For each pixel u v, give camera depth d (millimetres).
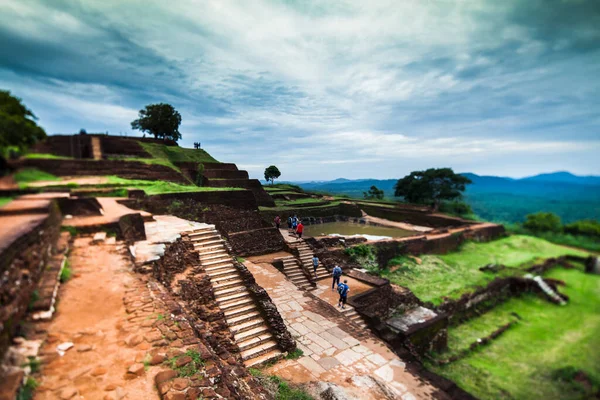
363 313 14344
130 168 23688
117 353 4281
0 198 9062
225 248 11617
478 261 29016
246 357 8750
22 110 14102
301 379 8430
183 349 4641
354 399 7809
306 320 11602
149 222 13234
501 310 22781
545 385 14148
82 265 6656
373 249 23234
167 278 8391
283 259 17266
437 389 9602
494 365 15672
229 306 9758
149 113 42219
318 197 52906
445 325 16578
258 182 35188
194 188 20766
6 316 3625
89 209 9391
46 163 19406
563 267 31531
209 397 3893
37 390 3428
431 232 31703
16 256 4039
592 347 17406
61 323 4672
